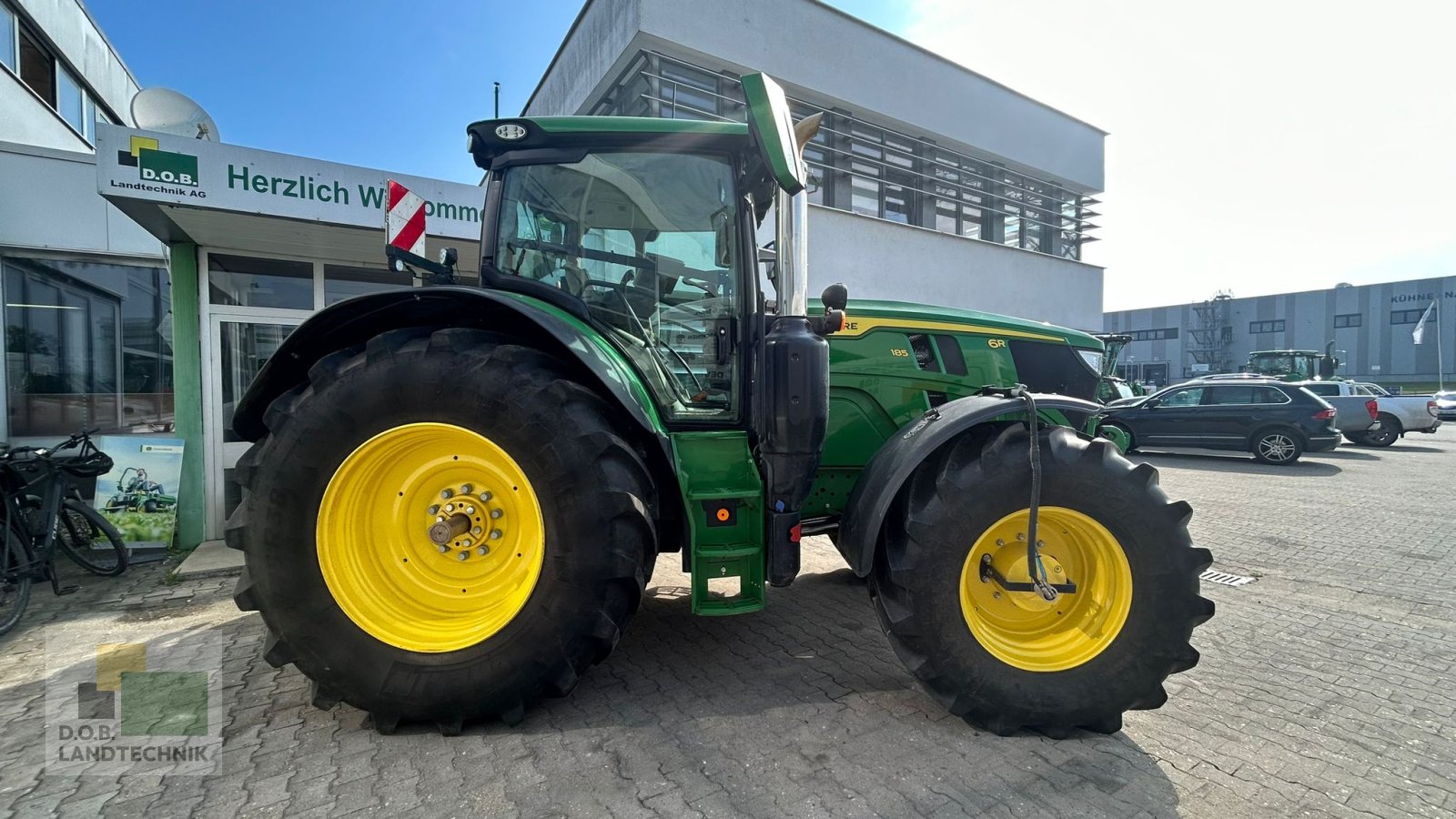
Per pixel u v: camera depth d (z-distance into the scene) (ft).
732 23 33.09
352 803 6.49
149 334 20.85
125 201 13.71
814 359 8.00
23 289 18.99
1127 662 7.71
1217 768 7.27
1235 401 37.35
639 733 7.80
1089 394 13.12
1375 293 127.85
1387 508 23.27
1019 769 7.15
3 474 12.82
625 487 7.59
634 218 9.83
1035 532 7.72
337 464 7.61
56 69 29.40
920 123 41.27
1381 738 7.99
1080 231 53.52
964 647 7.73
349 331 8.55
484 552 8.16
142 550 16.06
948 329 11.85
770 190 10.14
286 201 14.85
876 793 6.69
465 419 7.56
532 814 6.31
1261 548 17.62
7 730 8.07
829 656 10.16
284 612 7.51
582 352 7.75
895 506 8.25
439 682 7.55
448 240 17.30
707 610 7.93
